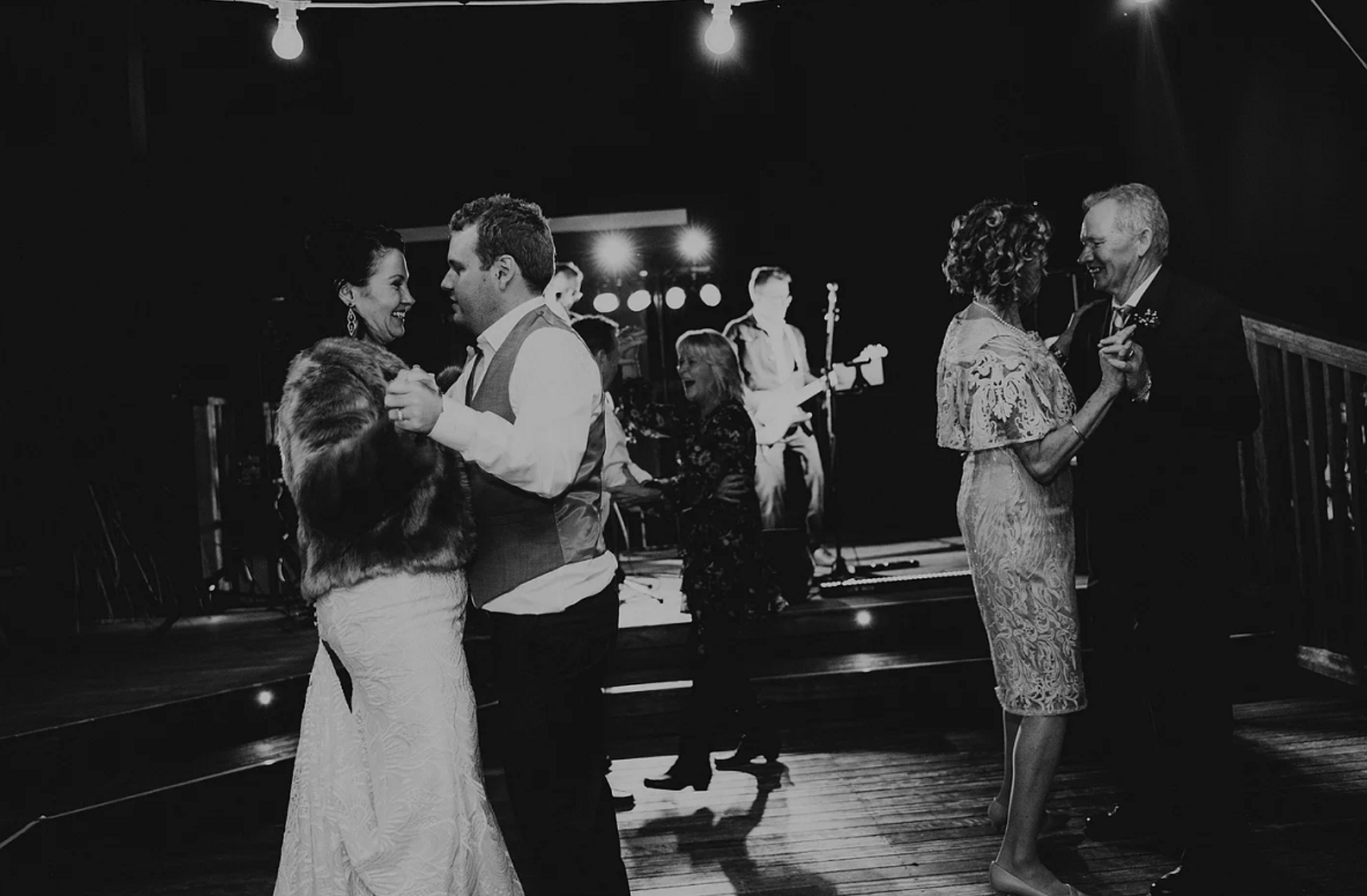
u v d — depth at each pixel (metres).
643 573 7.59
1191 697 3.10
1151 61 8.26
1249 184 8.00
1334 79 7.53
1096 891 3.07
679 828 3.77
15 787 3.71
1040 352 2.98
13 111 7.25
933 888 3.12
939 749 4.51
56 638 6.32
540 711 2.40
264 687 4.65
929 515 9.59
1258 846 3.24
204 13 8.39
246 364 7.96
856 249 9.52
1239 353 3.10
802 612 5.46
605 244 9.78
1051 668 2.90
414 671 2.31
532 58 9.32
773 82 9.43
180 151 8.27
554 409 2.32
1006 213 3.02
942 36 9.18
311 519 2.29
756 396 7.02
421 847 2.28
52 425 7.00
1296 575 5.04
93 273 7.44
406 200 9.22
